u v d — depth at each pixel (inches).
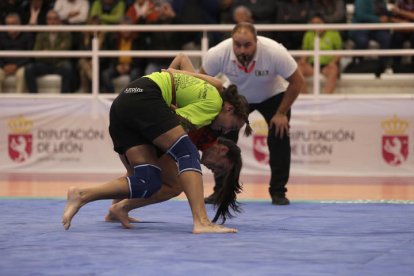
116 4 601.6
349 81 578.6
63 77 589.3
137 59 588.1
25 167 571.8
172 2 600.4
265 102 362.9
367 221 287.6
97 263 187.0
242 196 405.7
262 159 546.0
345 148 541.0
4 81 607.8
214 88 255.6
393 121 535.8
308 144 543.8
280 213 318.0
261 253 204.5
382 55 548.7
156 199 264.8
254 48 336.2
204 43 544.1
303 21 569.3
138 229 258.2
